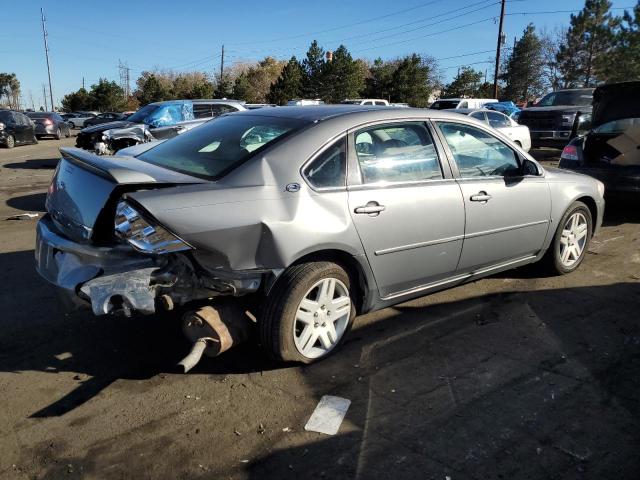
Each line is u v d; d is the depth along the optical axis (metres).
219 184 3.18
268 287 3.26
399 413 3.02
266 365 3.53
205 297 3.13
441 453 2.69
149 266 2.99
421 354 3.68
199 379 3.36
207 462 2.63
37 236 3.61
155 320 4.14
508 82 71.44
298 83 54.47
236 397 3.17
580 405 3.08
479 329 4.06
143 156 4.02
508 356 3.65
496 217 4.33
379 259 3.65
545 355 3.66
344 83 54.16
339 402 3.11
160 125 12.88
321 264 3.39
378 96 58.66
